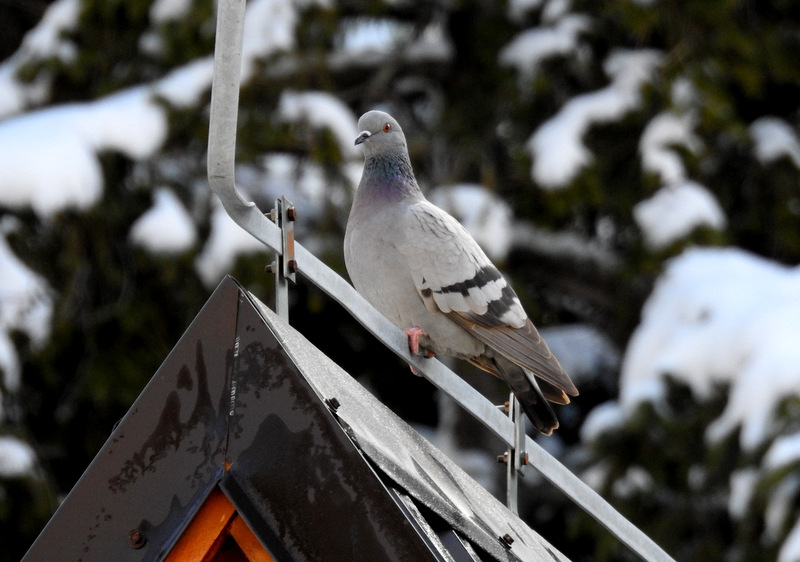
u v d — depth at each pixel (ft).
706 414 45.57
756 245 60.90
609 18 55.42
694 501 48.93
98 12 50.42
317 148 49.62
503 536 15.14
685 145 52.95
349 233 23.84
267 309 14.10
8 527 44.55
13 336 47.26
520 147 54.34
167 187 50.21
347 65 59.21
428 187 56.44
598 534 51.16
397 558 12.06
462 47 59.47
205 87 49.34
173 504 12.53
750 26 56.44
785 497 39.29
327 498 12.27
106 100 49.11
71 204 45.44
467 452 58.03
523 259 58.18
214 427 12.59
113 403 51.52
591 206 55.16
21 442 45.06
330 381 14.01
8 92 51.34
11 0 59.77
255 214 14.21
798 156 56.49
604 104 53.11
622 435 48.39
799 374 41.14
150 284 50.21
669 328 47.19
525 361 22.93
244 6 13.25
